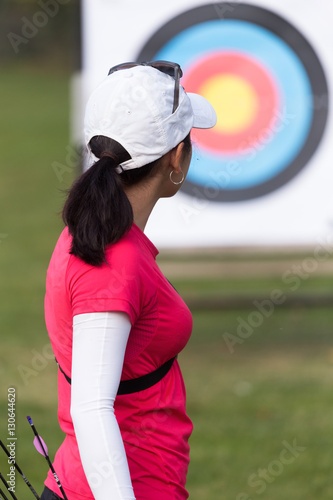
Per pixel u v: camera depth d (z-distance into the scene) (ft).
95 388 15.38
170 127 17.46
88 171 16.87
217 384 52.01
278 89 60.49
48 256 93.71
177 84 17.72
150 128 17.16
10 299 75.87
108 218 16.20
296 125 60.75
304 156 60.75
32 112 220.84
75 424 15.31
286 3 59.88
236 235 60.18
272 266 83.71
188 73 59.67
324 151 60.80
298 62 60.34
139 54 57.36
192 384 52.01
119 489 14.94
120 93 17.13
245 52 60.03
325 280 77.77
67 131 190.19
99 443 14.98
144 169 17.65
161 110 17.24
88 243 16.03
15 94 253.65
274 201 60.39
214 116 20.31
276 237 60.23
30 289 79.66
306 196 60.70
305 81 60.34
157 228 59.41
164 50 58.39
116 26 56.75
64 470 18.03
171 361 18.35
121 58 57.06
